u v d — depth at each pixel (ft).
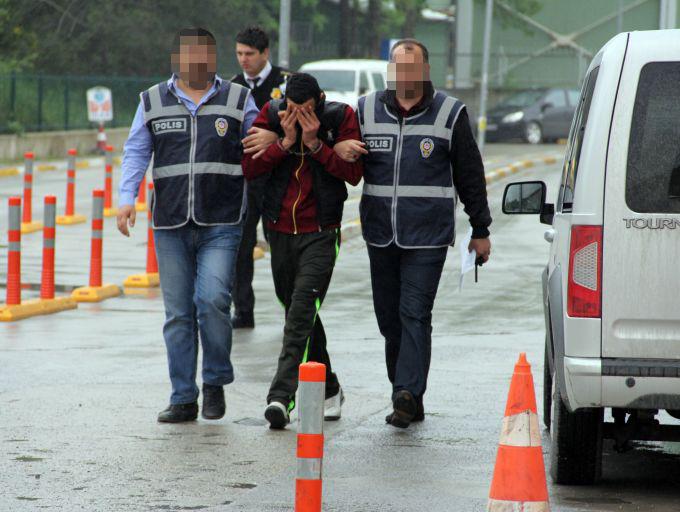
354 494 68.64
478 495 68.69
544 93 499.51
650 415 72.54
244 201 85.81
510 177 341.00
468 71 597.11
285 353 84.17
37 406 90.58
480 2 597.93
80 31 487.20
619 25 565.12
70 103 435.53
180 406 85.92
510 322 134.10
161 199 84.84
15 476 71.51
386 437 82.69
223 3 499.92
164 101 84.64
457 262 183.21
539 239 212.02
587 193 65.10
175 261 85.30
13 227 133.49
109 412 88.89
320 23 583.17
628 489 71.31
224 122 84.43
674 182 64.49
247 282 126.62
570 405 66.03
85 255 181.98
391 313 86.69
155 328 127.95
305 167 83.82
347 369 106.93
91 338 121.49
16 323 130.41
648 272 64.49
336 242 84.99
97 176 337.11
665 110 64.75
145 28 484.74
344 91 372.58
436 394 97.09
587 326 64.95
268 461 75.41
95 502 66.33
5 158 385.91
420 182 83.05
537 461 57.62
